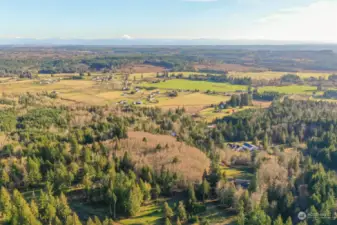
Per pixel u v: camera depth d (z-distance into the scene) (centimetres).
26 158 10319
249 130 15625
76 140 12062
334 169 12131
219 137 14675
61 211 7862
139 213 8431
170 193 9294
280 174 10025
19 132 13600
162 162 10244
